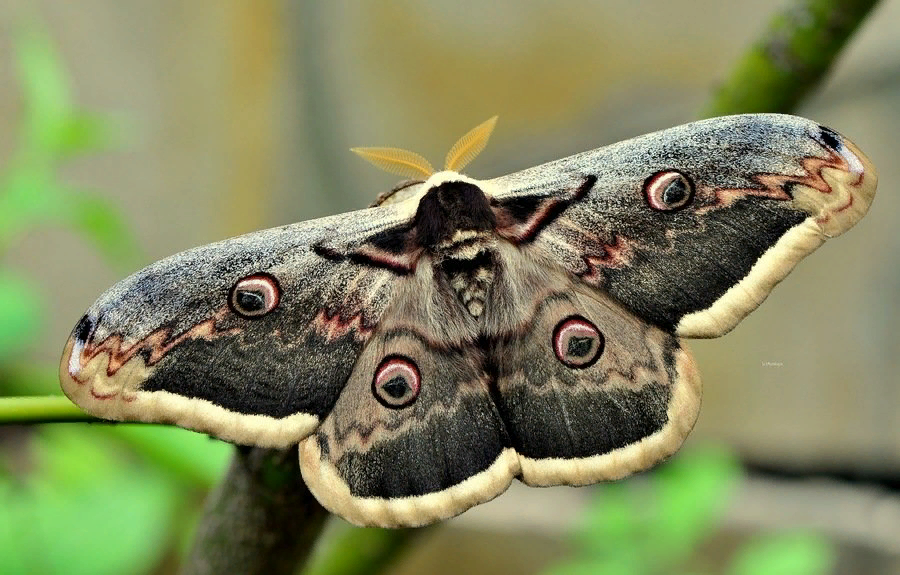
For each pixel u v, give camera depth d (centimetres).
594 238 89
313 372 88
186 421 87
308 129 167
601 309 89
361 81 164
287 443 87
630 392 89
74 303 165
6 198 102
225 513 88
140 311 87
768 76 90
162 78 167
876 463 146
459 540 152
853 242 143
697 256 89
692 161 89
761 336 149
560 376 89
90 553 91
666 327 89
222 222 171
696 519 103
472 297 89
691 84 150
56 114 103
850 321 144
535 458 89
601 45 153
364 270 89
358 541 93
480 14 157
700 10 149
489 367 89
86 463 102
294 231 89
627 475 88
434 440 88
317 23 163
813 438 148
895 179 139
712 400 151
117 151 167
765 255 88
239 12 165
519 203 90
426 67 161
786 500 147
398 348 89
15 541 90
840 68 139
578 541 137
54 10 161
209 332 88
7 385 102
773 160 88
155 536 91
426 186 90
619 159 90
